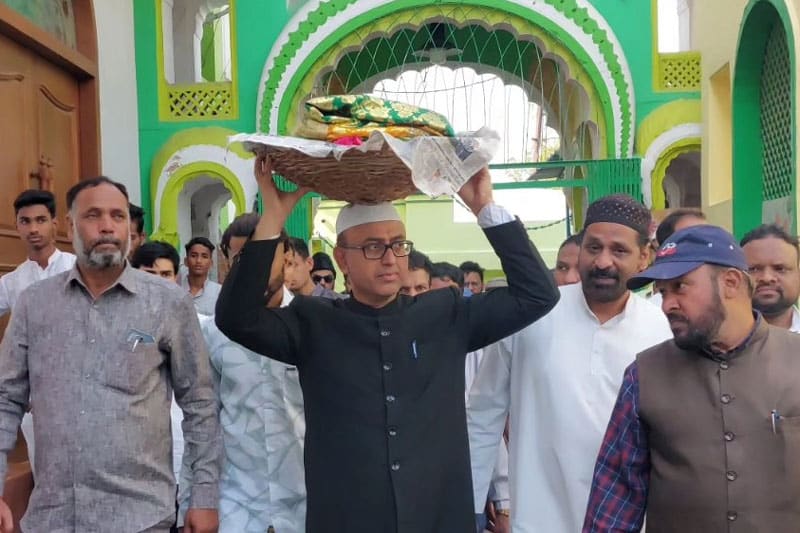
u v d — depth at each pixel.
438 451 2.27
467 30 10.70
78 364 2.55
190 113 9.15
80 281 2.59
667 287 2.01
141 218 4.62
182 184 9.08
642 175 8.86
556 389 2.54
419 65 10.73
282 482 2.74
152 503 2.57
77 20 7.16
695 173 11.10
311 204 8.87
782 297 2.95
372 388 2.28
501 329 2.40
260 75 9.09
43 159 6.35
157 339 2.62
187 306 2.70
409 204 18.30
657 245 3.51
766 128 7.45
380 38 9.30
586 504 2.47
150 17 9.01
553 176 11.55
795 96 6.26
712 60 8.46
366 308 2.38
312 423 2.33
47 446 2.53
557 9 8.79
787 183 6.88
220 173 9.00
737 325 1.96
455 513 2.28
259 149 2.22
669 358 2.07
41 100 6.39
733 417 1.94
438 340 2.37
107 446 2.51
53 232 4.24
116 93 8.20
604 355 2.53
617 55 8.83
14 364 2.61
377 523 2.20
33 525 2.51
